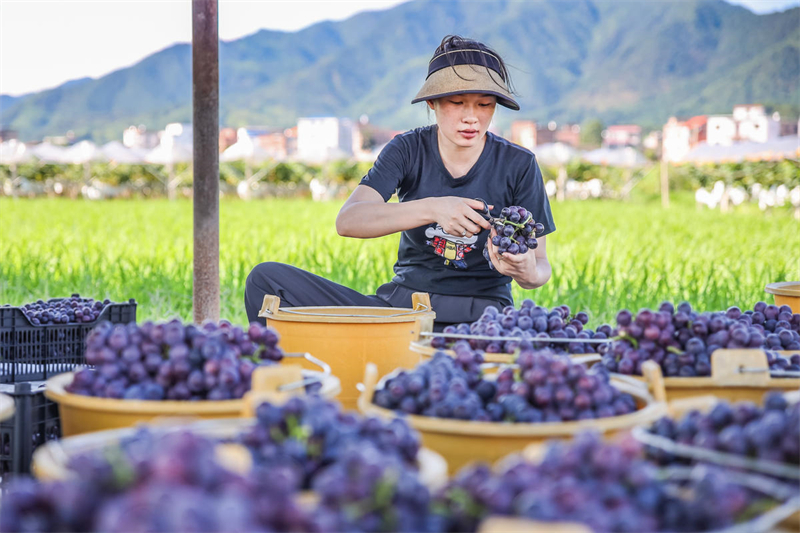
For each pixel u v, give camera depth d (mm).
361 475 1214
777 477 1422
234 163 47031
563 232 17047
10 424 2283
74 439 1577
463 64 3473
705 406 1894
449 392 1939
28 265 7211
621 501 1252
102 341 2090
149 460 1141
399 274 3949
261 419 1487
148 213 26438
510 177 3793
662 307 2502
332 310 3455
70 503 1120
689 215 26531
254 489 1143
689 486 1359
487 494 1221
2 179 46344
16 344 3232
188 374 2045
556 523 1132
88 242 12602
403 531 1184
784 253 12039
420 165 3834
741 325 2465
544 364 1940
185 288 6777
